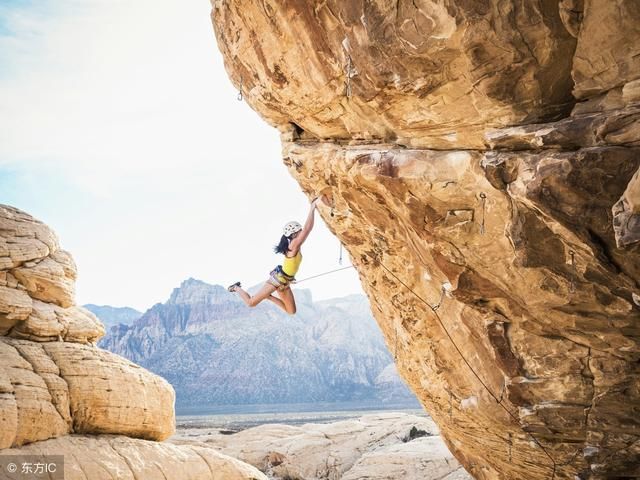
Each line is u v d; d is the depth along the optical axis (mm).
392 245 12328
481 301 10906
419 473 26594
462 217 9547
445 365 14141
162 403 17156
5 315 15242
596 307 9383
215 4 11250
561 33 7262
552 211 7953
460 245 9898
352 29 8758
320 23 9352
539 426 12070
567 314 9891
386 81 8938
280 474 31875
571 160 7496
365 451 32562
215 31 11836
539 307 10031
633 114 7023
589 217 7766
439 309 12828
